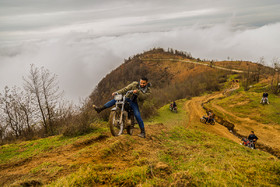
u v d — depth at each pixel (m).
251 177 3.27
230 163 4.02
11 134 15.59
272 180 3.13
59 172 3.82
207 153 5.79
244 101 36.47
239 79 75.31
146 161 4.30
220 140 10.10
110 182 3.13
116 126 5.50
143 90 5.62
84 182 3.03
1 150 6.91
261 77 65.00
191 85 72.62
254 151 8.88
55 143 7.57
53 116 14.48
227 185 2.99
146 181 3.18
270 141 19.98
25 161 5.39
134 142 5.82
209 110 34.69
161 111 34.88
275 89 39.28
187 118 30.23
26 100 16.05
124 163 4.23
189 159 4.88
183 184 3.04
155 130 8.97
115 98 5.30
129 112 5.94
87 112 9.92
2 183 3.91
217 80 81.12
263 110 30.39
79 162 4.22
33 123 15.95
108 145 5.07
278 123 24.89
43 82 16.59
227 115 30.89
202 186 3.00
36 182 3.36
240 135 22.56
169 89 74.12
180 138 8.58
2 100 15.52
